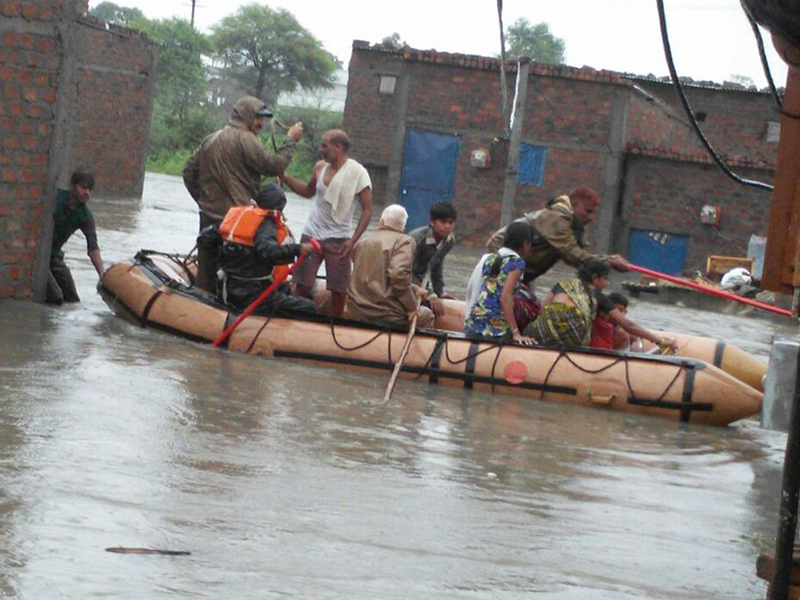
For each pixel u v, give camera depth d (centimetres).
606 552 547
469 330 998
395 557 502
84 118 3019
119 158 3191
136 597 421
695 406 934
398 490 615
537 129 2952
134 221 2308
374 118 3806
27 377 779
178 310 1038
